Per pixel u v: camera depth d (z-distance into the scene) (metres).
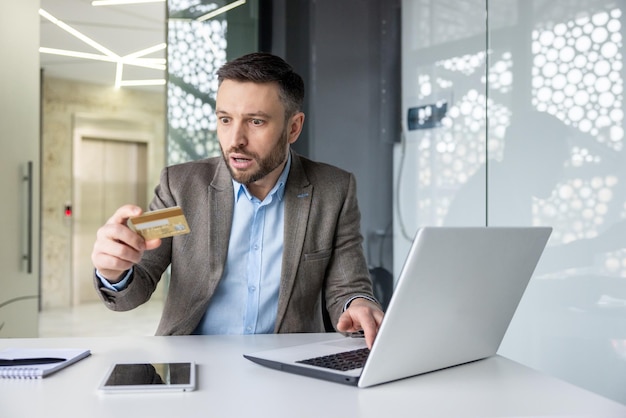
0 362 1.04
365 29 2.91
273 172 1.50
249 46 2.98
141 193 7.66
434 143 2.68
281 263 1.52
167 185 1.55
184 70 2.88
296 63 3.01
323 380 0.97
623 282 2.12
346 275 1.56
